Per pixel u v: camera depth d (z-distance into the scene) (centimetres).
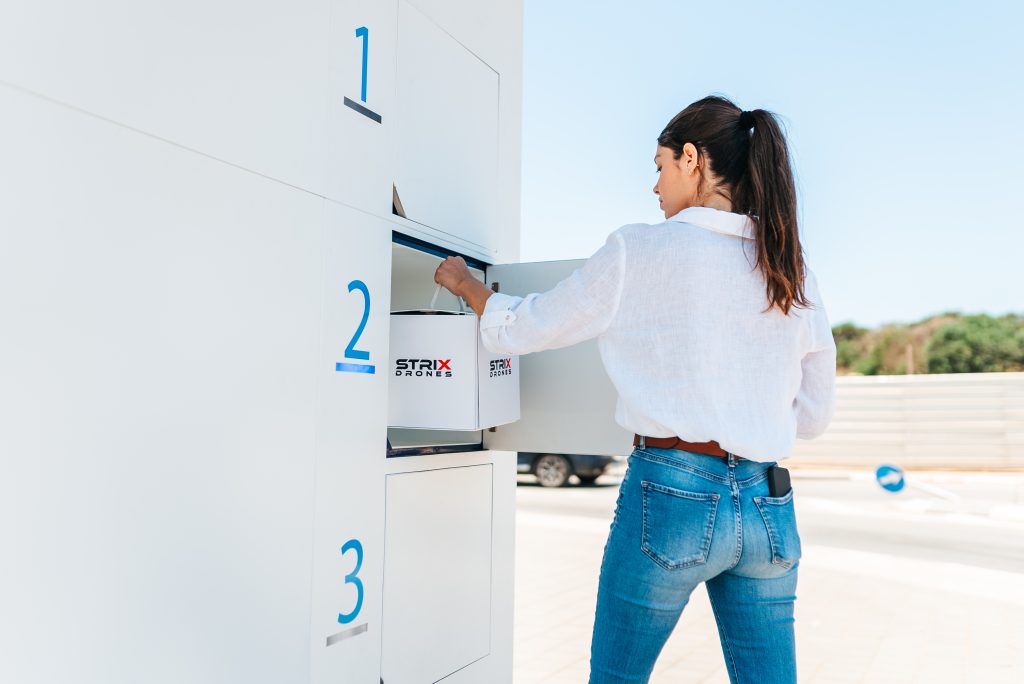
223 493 123
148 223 111
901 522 835
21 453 94
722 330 118
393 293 236
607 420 193
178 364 116
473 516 206
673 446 116
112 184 106
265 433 132
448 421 167
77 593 101
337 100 153
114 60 107
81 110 102
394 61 175
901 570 570
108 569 105
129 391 108
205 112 121
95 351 103
